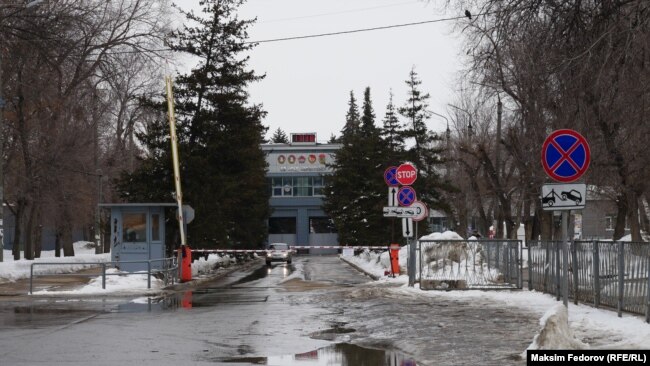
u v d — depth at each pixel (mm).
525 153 30172
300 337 12844
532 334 12258
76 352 11156
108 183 53781
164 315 16391
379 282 26594
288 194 84812
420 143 45125
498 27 14984
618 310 13586
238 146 35906
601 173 19250
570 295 16938
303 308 17578
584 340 10945
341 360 10516
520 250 20719
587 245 15680
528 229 46000
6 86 35562
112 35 41500
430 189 44438
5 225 80812
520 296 18734
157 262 29109
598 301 14969
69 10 33688
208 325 14500
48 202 44594
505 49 15180
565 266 12641
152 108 37156
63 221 51969
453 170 60219
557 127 16312
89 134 45656
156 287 24328
